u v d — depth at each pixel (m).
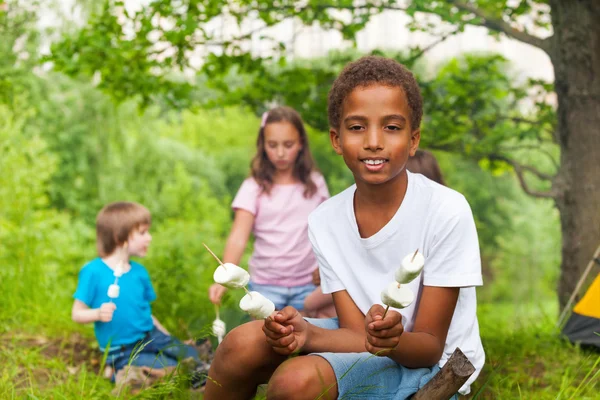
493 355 4.00
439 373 2.22
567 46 4.96
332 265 2.62
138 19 5.10
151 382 3.75
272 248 4.58
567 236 5.07
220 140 19.58
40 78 12.68
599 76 4.90
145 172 14.59
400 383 2.38
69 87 13.08
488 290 17.28
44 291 5.49
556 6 5.02
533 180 19.20
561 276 5.12
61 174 12.95
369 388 2.32
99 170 13.26
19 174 8.16
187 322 4.79
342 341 2.43
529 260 17.72
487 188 19.56
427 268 2.47
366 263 2.58
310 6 5.23
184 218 14.10
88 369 4.11
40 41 8.31
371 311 2.15
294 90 5.70
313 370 2.20
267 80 5.83
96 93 13.01
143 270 4.33
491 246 19.23
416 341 2.33
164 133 19.11
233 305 4.76
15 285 5.39
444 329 2.45
